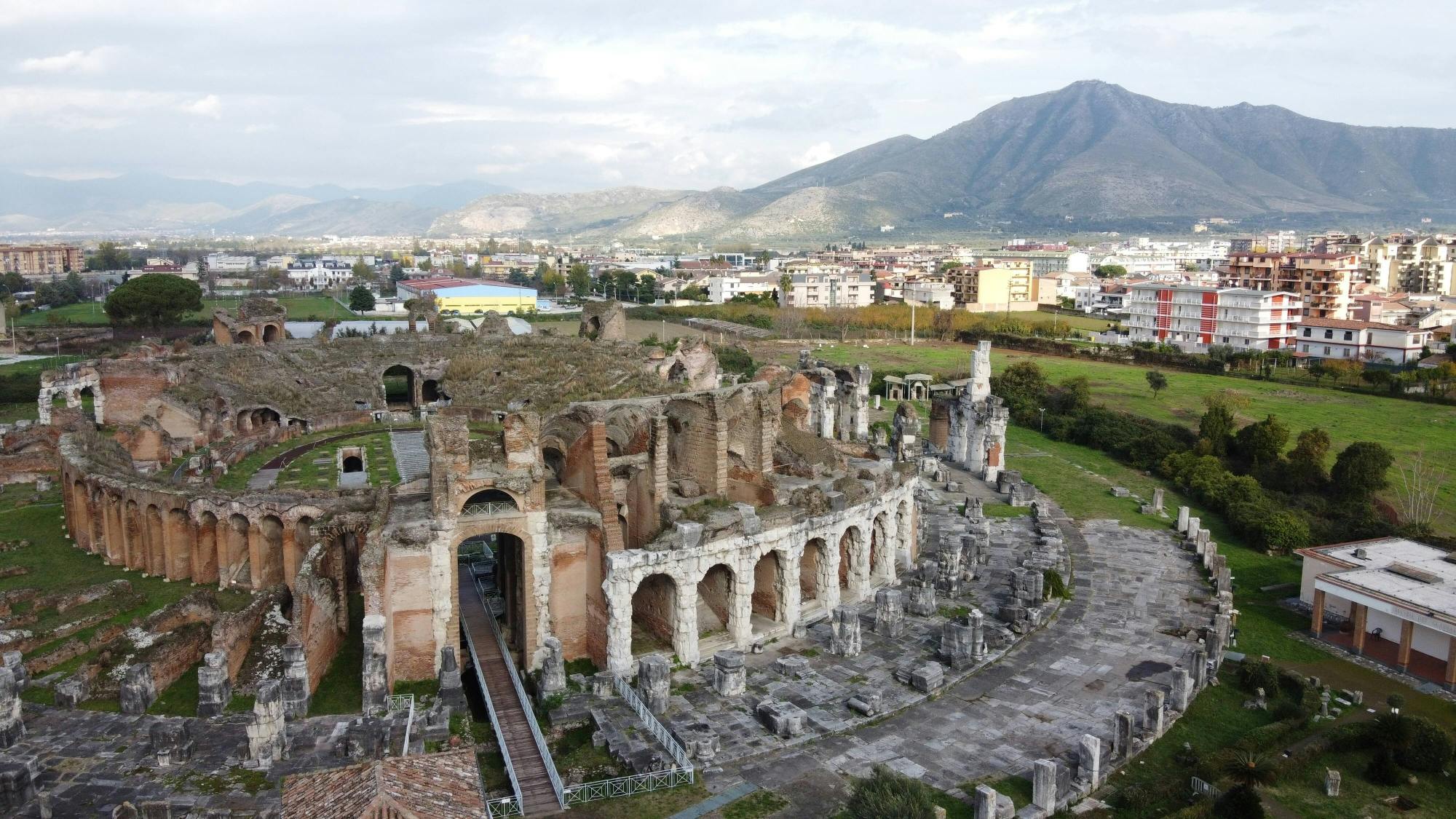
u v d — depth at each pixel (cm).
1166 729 5128
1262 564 7969
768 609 6328
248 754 4459
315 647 5281
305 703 4919
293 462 9981
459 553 7475
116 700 4978
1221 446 10844
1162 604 6888
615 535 5553
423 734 4688
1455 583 6309
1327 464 10444
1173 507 9662
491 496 5925
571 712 4997
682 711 5134
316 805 2972
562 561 5706
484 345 13850
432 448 5444
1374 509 8806
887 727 5012
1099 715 5197
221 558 6475
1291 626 6688
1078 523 8956
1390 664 6075
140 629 5456
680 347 12631
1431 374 14162
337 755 4500
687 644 5659
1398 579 6400
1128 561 7838
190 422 10456
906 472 7512
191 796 4116
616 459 6319
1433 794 4631
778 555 6172
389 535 5272
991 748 4819
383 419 12494
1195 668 5606
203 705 4844
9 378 13462
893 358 18462
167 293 17525
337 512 5972
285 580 6300
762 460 6706
